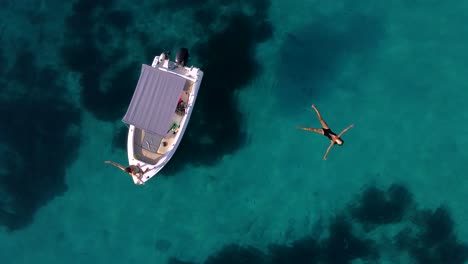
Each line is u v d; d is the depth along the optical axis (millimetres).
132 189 31125
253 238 30188
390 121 30453
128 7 33219
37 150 32000
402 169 29891
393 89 30812
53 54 33031
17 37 33469
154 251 30781
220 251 30297
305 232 29922
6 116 32500
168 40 32281
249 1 32469
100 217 31203
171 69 29125
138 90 27969
